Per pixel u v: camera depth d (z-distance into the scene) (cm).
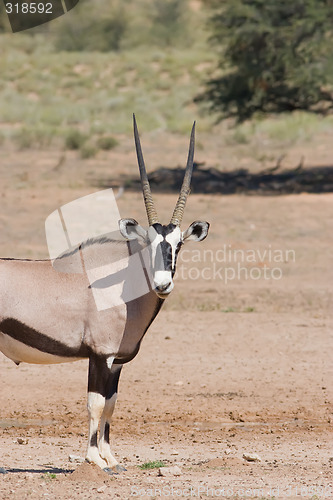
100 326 2383
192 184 10375
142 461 2645
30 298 2383
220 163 12169
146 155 12900
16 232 7675
